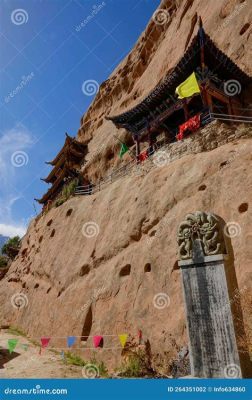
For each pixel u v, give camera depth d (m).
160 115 19.94
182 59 16.41
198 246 7.07
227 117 16.94
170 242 11.80
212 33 22.05
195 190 12.24
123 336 9.51
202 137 14.56
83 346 13.27
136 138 22.09
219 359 6.26
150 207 14.09
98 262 16.03
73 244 19.70
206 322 6.60
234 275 6.83
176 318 9.98
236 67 16.38
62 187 33.03
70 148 33.84
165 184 14.13
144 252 12.88
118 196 18.05
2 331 22.48
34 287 22.84
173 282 10.87
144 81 30.22
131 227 14.58
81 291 15.55
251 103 17.34
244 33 18.72
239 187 10.52
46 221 26.84
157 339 10.14
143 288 11.92
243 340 6.30
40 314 19.23
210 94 16.72
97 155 30.53
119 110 32.16
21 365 12.77
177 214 12.16
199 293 6.84
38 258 24.41
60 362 13.05
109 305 13.22
